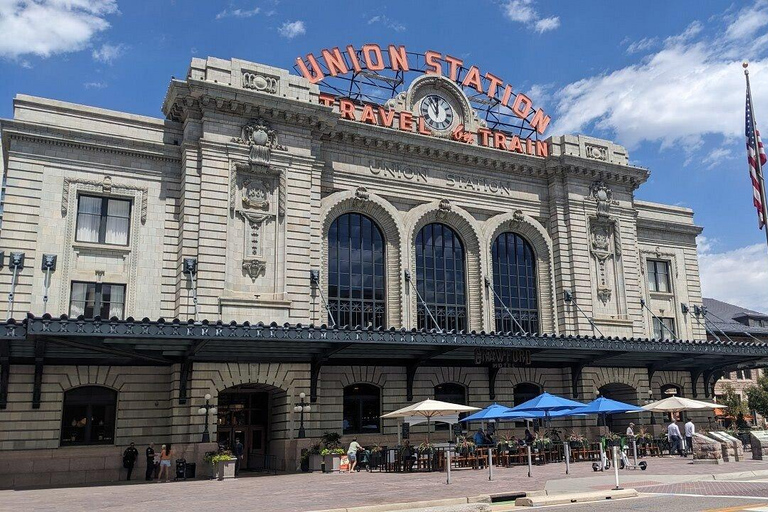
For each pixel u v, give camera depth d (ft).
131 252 120.37
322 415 127.03
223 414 126.11
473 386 144.56
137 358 114.73
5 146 118.83
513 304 158.71
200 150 123.54
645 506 58.59
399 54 163.02
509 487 77.92
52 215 115.55
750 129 115.24
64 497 80.18
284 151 129.80
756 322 263.29
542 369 153.28
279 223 127.34
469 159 155.22
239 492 80.94
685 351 145.38
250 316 120.26
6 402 104.68
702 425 172.35
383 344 116.47
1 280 109.70
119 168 122.21
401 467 113.50
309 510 59.57
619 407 118.32
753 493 66.44
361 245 144.66
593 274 162.30
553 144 166.20
